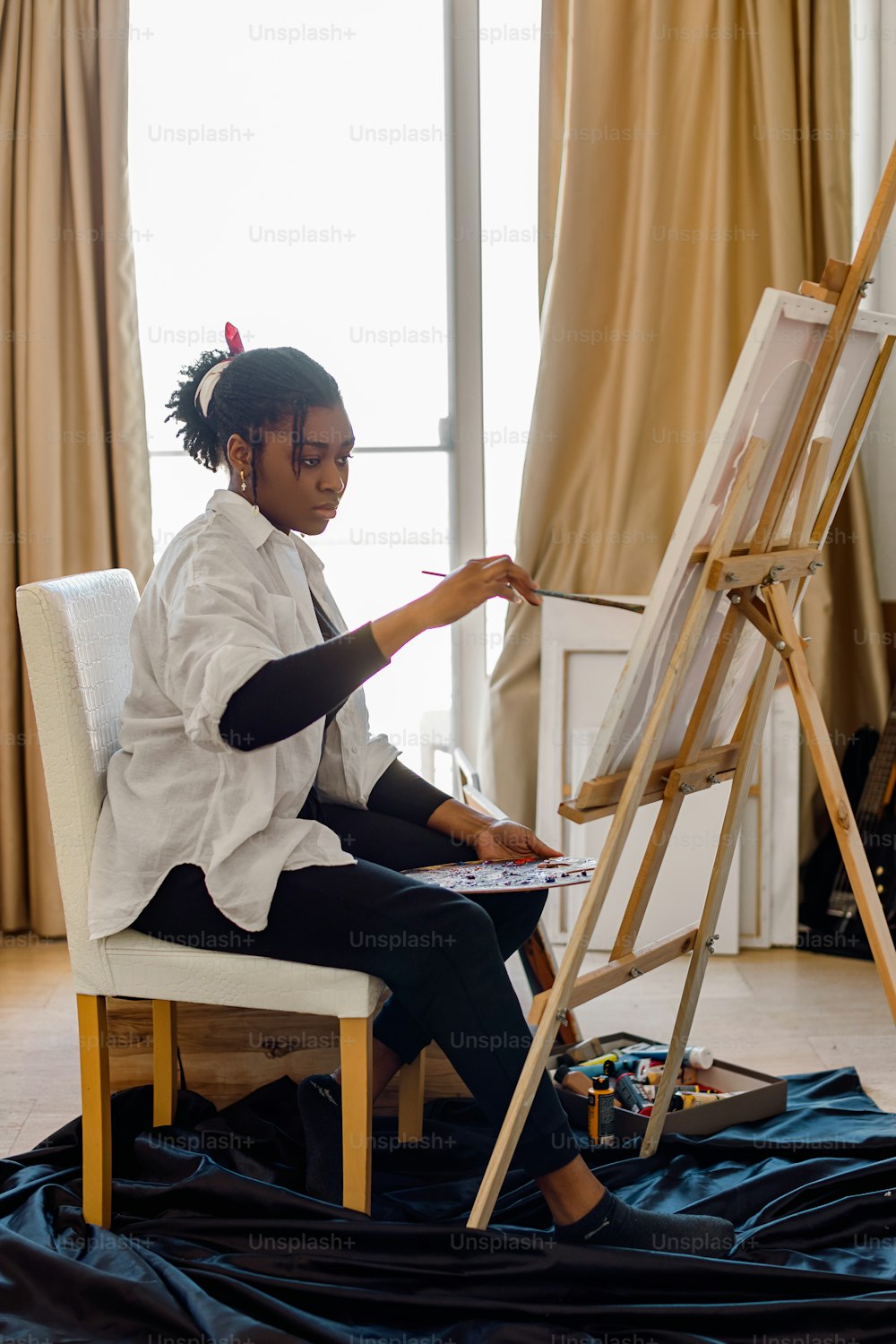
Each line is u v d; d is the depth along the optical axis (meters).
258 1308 1.53
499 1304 1.54
